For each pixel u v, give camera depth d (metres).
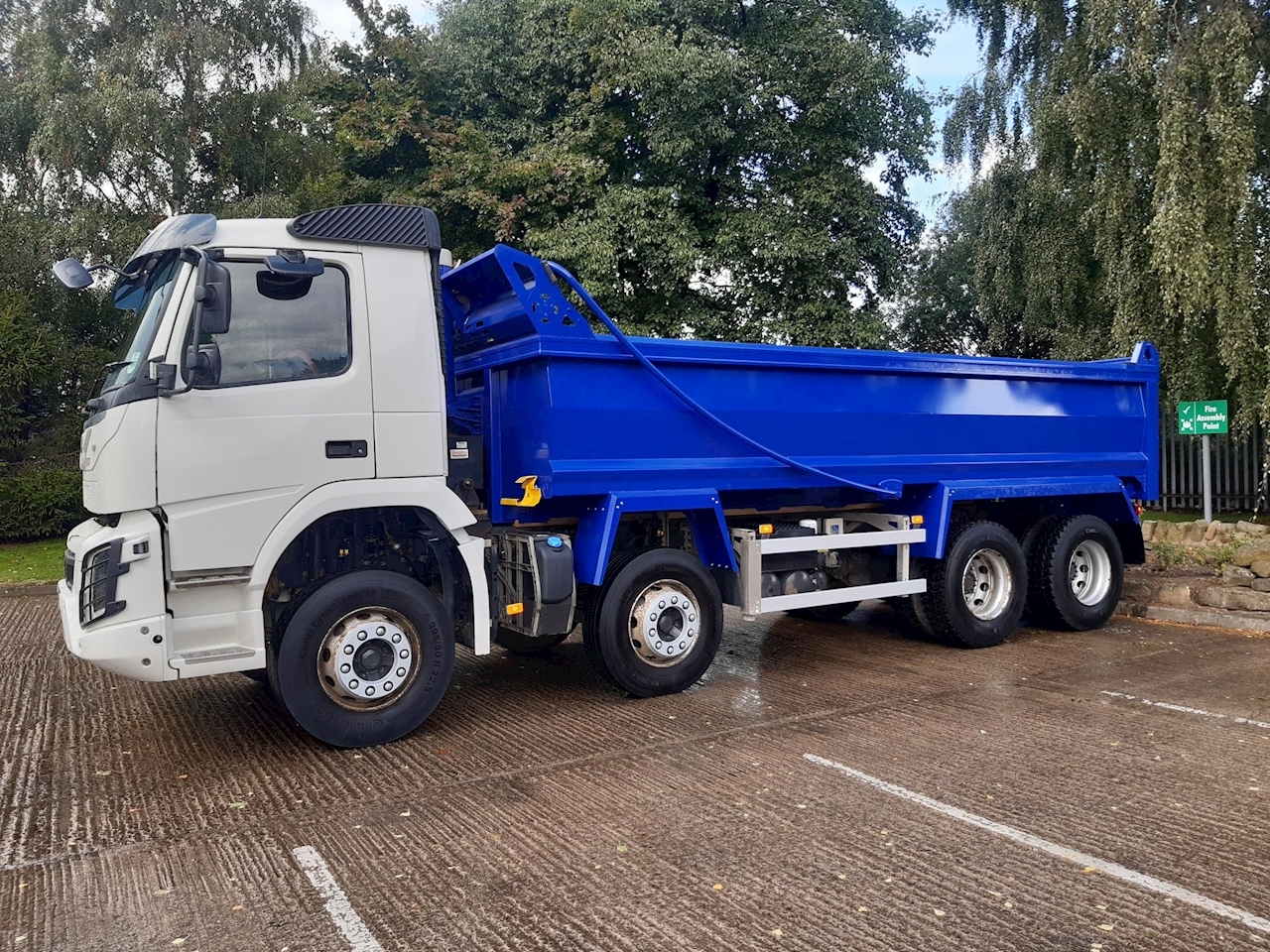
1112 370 8.82
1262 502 15.20
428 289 5.61
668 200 16.89
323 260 5.30
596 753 5.25
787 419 6.87
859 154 18.09
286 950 3.20
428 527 5.64
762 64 17.50
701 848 3.96
